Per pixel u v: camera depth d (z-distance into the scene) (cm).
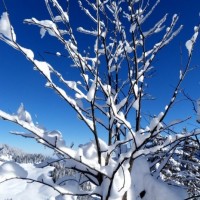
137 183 360
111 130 347
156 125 287
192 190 432
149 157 411
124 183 294
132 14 337
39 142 293
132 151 302
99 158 321
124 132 377
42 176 299
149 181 357
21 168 291
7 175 277
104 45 346
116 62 369
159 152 387
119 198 310
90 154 327
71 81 297
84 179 354
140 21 336
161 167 382
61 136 314
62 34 319
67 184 321
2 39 234
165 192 343
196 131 292
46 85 285
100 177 324
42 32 292
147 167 375
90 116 348
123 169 302
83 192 312
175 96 282
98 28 293
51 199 307
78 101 350
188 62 283
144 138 295
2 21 224
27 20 278
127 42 346
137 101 325
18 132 288
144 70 332
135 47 336
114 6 364
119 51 365
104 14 342
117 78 374
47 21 287
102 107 352
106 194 305
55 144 285
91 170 332
